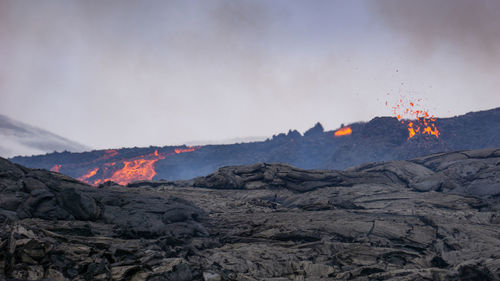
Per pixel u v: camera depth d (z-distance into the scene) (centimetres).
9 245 1054
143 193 2700
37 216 1638
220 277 1185
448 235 1817
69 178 2377
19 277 993
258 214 2402
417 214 2402
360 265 1473
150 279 1085
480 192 2925
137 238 1692
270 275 1360
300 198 3123
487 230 1827
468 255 1495
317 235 1869
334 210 2545
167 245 1602
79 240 1280
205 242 1781
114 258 1180
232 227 2080
